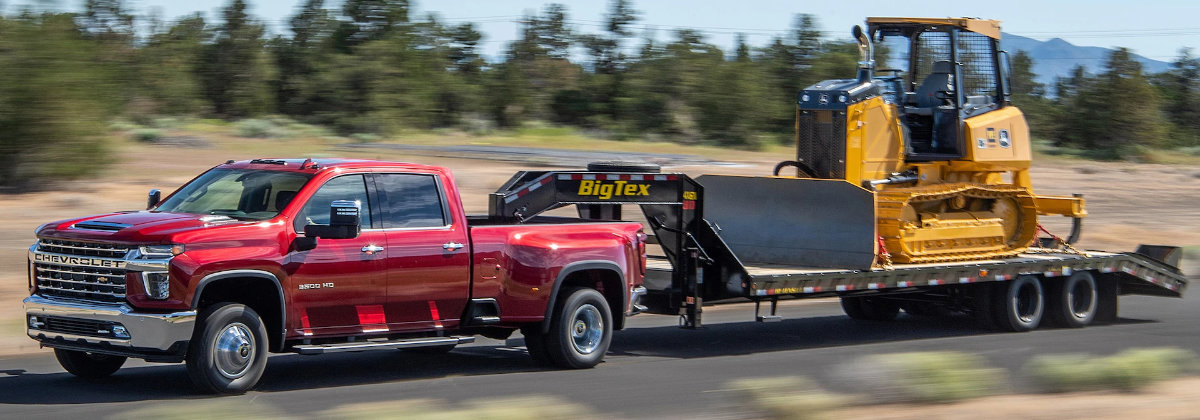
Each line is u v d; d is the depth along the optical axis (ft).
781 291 59.21
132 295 40.93
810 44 391.04
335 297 44.93
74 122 121.70
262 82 338.95
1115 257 74.69
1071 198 78.69
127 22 300.81
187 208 46.34
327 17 346.54
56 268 43.37
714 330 68.80
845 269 63.82
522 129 337.72
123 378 47.09
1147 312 81.82
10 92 115.55
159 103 279.69
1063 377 44.93
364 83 288.51
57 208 104.99
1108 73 428.56
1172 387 45.37
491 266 49.70
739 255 68.28
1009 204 75.56
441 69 333.83
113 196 113.91
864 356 58.18
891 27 73.36
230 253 42.09
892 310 75.31
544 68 396.98
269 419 36.22
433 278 47.73
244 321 42.83
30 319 43.88
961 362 47.16
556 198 54.49
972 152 71.00
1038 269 70.49
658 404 42.68
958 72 71.56
